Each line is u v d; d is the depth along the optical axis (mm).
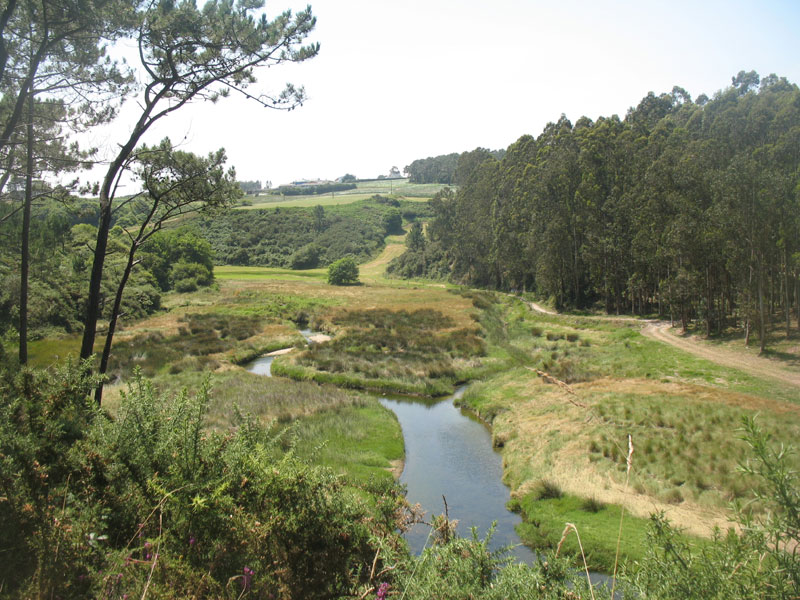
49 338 37406
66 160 15477
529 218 67188
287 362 34594
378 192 193500
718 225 33531
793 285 37250
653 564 3486
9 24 13391
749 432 2982
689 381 27156
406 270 113062
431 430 22734
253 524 4801
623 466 16250
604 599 3602
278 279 97688
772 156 41406
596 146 62312
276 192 198250
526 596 3873
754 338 35688
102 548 3988
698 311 40906
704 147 43750
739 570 3014
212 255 87312
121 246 51094
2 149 14938
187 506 4504
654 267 47000
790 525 2791
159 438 5262
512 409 24203
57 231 21375
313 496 5488
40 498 4086
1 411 5102
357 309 61094
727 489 13961
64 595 3537
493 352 38000
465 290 81875
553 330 47188
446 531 5301
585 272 61812
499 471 18203
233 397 24141
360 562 5242
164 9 12453
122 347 37000
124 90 15531
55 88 14594
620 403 22328
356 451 18906
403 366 32750
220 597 3877
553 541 12539
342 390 27516
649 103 87938
